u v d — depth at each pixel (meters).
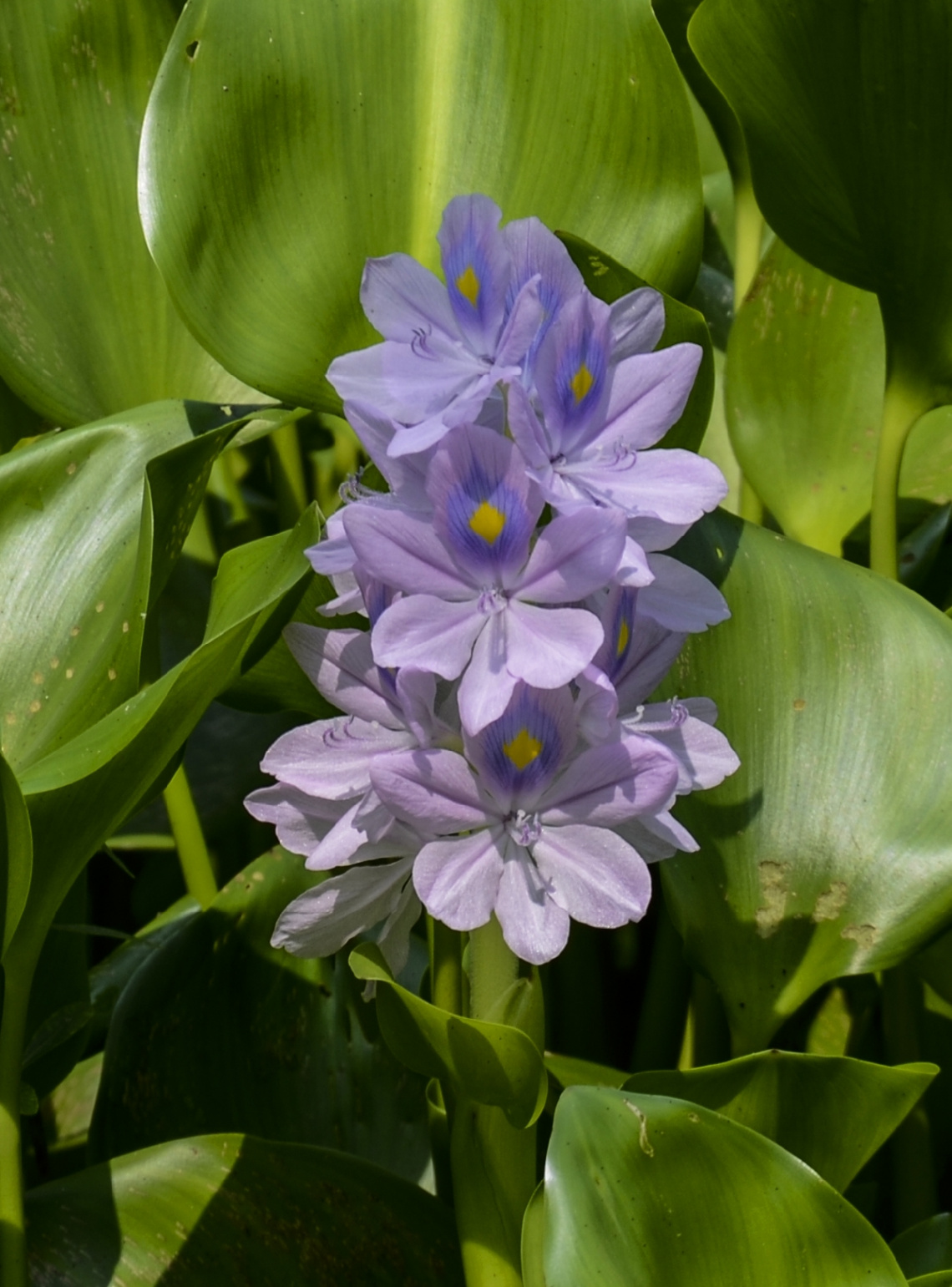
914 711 0.94
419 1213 0.95
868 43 0.94
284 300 0.96
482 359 0.87
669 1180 0.87
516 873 0.87
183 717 0.90
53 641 0.97
